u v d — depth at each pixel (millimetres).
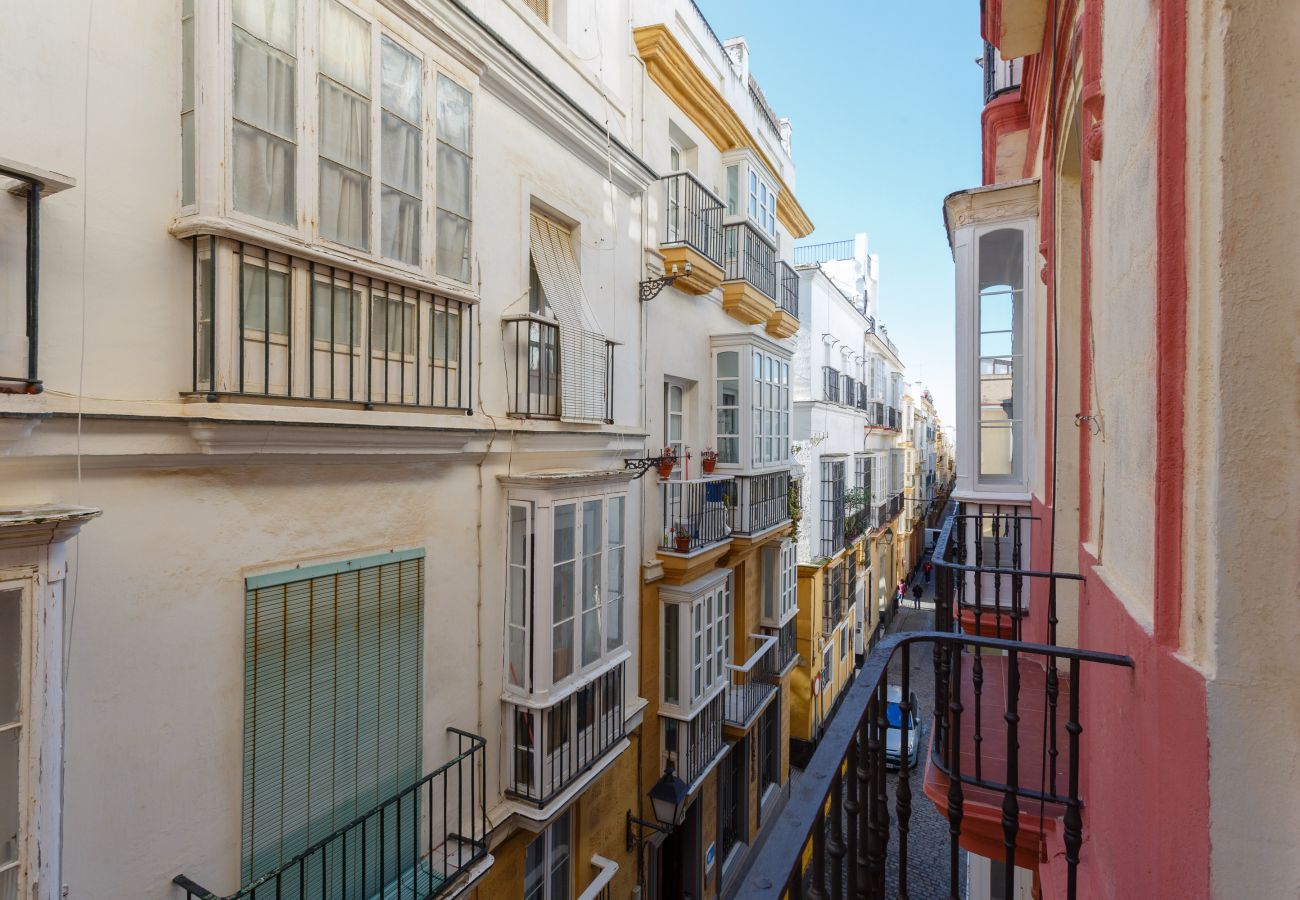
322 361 3793
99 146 3035
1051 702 2805
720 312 10328
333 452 3918
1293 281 1451
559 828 6617
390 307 4234
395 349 4270
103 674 3080
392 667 4504
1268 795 1435
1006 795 2557
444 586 4965
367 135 4008
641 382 7809
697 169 9711
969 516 5621
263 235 3367
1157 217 1747
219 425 3238
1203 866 1495
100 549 3062
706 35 9781
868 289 25562
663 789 7766
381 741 4414
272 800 3764
